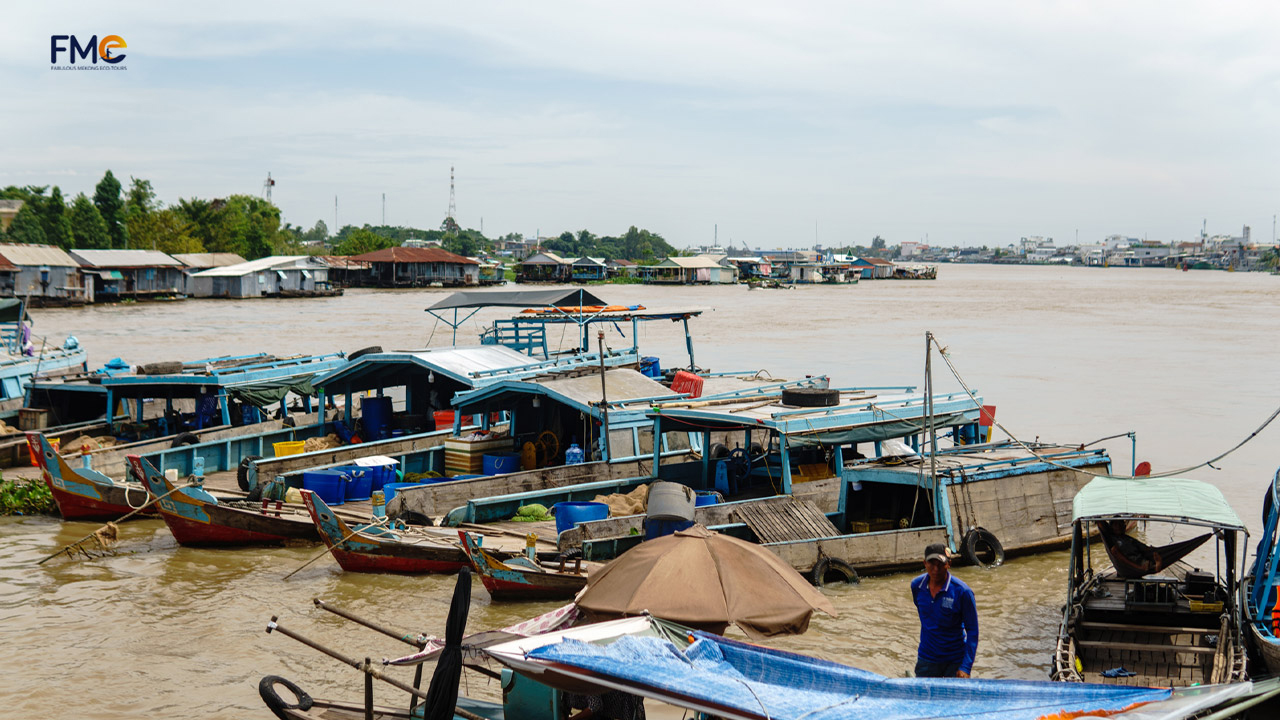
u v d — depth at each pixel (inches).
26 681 483.8
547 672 290.7
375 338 2353.6
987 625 594.9
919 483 716.7
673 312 1337.4
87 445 874.1
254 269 4074.8
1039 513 757.9
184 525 722.8
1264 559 502.3
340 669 506.3
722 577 374.6
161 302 3730.3
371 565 670.5
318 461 872.3
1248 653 471.8
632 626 332.2
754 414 773.9
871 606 623.2
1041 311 3786.9
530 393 914.1
